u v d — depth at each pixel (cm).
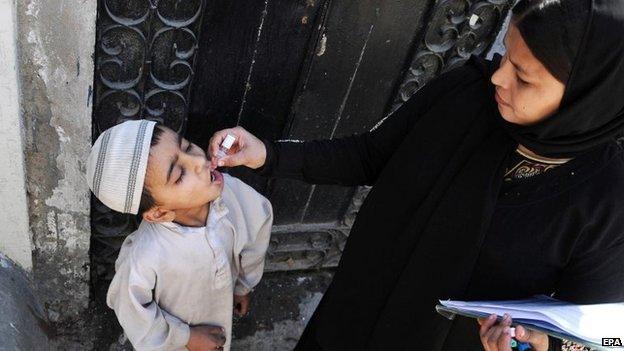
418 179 125
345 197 219
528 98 102
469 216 117
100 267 204
